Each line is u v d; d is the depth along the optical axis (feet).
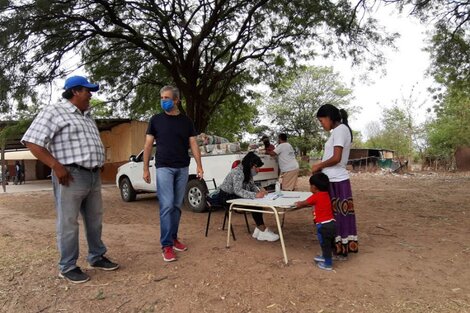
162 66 50.08
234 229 20.43
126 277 13.33
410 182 55.36
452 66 47.75
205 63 49.96
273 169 28.22
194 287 12.49
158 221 24.09
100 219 13.89
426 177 67.72
